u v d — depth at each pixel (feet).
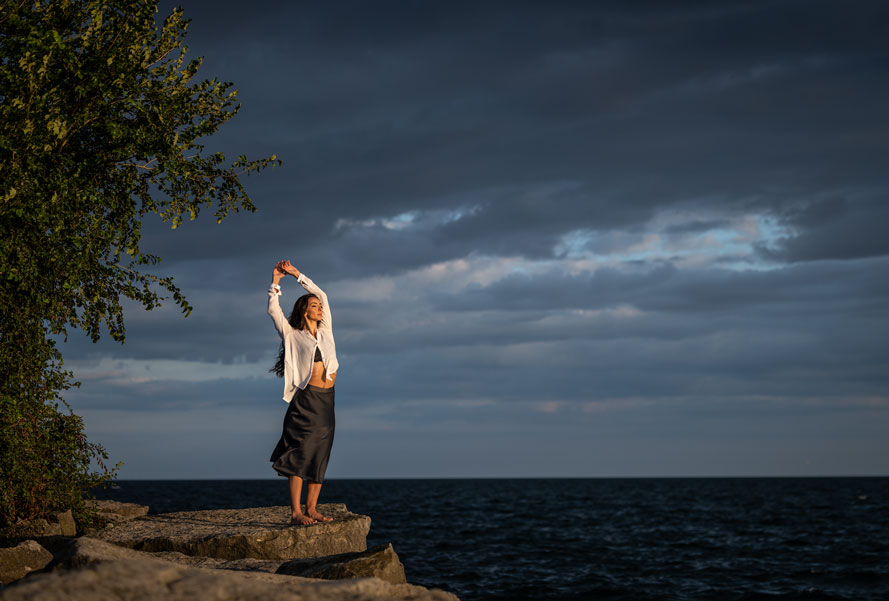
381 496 264.11
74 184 26.84
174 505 146.72
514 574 63.72
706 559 78.38
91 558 17.15
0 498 31.22
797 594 57.47
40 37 24.09
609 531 113.29
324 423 26.22
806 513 165.89
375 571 20.35
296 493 25.86
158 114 27.35
